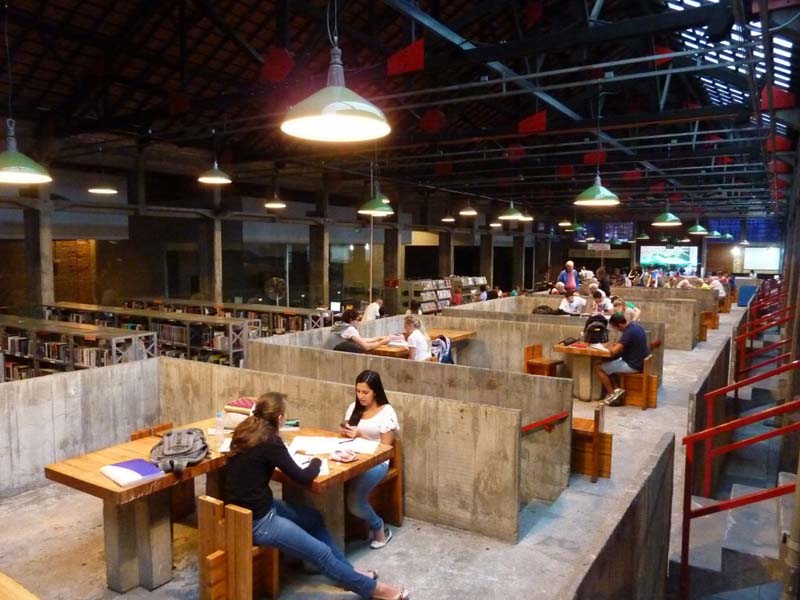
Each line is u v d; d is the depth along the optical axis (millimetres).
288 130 4156
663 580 3971
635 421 7637
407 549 4535
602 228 35938
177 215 15273
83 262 17953
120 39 10062
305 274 21344
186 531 4809
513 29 10703
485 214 28094
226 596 3605
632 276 23719
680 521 4941
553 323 10789
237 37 9133
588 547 2436
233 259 18406
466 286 23109
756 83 6988
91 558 4434
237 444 3699
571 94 10852
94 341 9312
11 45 9734
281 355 7750
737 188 18891
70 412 6016
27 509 5258
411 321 8633
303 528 3885
